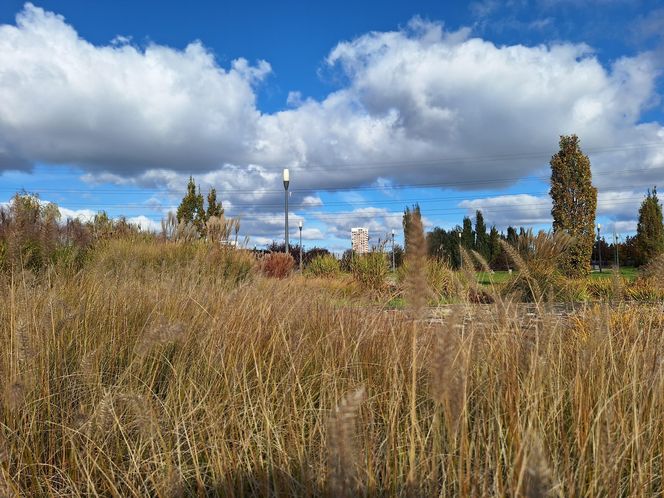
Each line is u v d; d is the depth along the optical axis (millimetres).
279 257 14148
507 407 1993
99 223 12477
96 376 2551
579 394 2078
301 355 2785
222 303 3836
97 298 3820
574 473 1726
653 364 2447
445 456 1831
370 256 12586
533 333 2631
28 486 2061
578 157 19812
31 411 2299
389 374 2400
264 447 2094
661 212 30266
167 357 2939
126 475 1896
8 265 4387
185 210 30531
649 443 1940
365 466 1664
